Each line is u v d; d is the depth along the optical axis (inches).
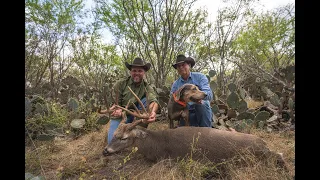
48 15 340.8
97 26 360.8
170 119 197.9
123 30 335.3
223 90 357.1
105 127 247.6
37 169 155.5
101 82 396.2
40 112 230.2
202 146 144.6
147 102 170.7
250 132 222.5
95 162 166.7
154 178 133.2
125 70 391.5
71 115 240.5
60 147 198.4
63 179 145.3
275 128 247.0
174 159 150.5
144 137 158.4
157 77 318.0
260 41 418.6
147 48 318.0
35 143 200.1
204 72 399.9
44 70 348.5
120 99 209.3
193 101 179.0
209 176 138.4
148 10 321.4
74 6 352.5
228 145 140.9
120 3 320.8
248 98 380.8
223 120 249.8
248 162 132.4
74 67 417.1
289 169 139.9
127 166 157.8
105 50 394.6
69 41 370.0
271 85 345.4
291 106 241.9
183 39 333.1
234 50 396.2
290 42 399.9
